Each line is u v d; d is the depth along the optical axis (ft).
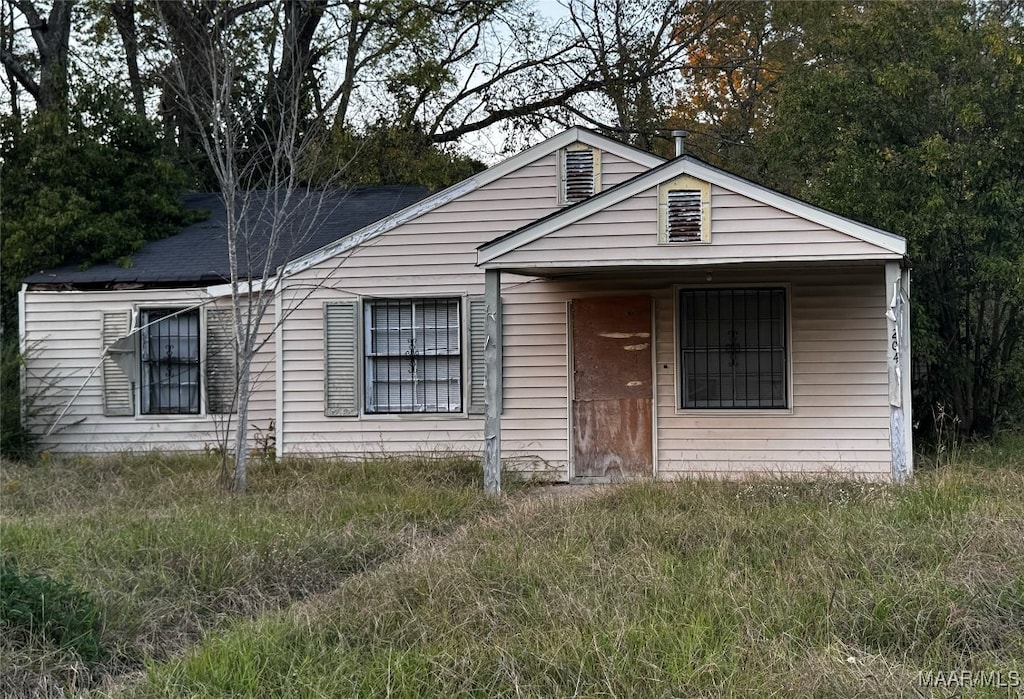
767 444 41.81
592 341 43.29
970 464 38.91
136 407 48.88
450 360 44.98
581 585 22.66
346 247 45.55
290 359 45.83
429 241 45.11
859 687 17.20
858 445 41.14
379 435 45.14
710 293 42.52
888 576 22.17
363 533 28.94
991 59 47.03
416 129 83.82
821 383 41.52
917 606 20.54
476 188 44.86
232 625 21.22
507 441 43.70
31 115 55.16
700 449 42.22
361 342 45.37
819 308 41.60
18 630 19.69
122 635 20.81
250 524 29.40
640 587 22.31
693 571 23.81
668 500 32.40
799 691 17.15
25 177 53.06
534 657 18.53
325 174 64.39
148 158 56.54
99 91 56.75
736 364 42.32
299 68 53.88
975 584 21.35
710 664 18.01
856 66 51.44
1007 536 24.47
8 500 35.09
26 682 18.45
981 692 17.37
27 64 75.36
